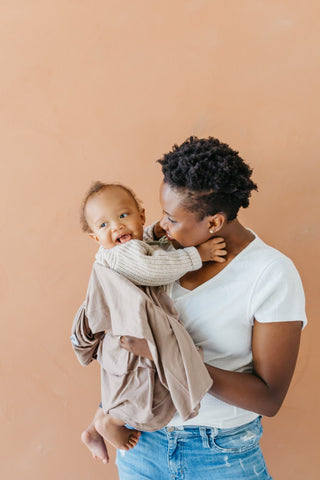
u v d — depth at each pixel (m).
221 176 1.12
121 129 1.71
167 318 1.21
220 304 1.25
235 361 1.30
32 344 1.83
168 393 1.27
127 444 1.41
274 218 1.68
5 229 1.78
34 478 1.88
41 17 1.69
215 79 1.65
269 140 1.64
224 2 1.61
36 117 1.73
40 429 1.87
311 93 1.60
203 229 1.21
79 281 1.79
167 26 1.65
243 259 1.24
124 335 1.23
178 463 1.34
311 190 1.64
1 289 1.80
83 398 1.85
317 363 1.74
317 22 1.57
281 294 1.20
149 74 1.68
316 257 1.67
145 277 1.23
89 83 1.70
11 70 1.72
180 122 1.68
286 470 1.83
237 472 1.33
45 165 1.75
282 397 1.25
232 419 1.31
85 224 1.44
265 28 1.60
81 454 1.89
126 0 1.66
